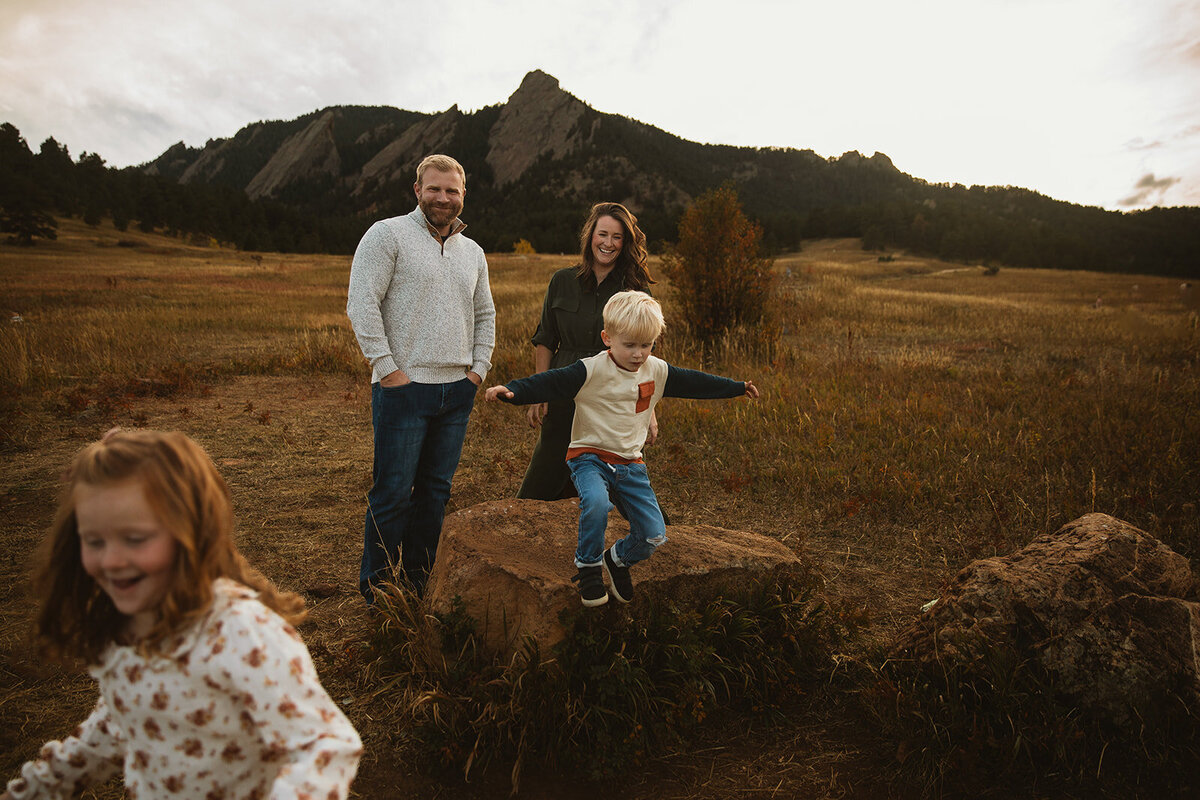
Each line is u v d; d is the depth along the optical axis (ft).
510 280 119.34
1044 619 8.50
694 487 17.52
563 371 7.91
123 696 3.82
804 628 9.61
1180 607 8.55
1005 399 25.91
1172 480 16.47
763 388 27.22
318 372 33.04
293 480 17.69
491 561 8.90
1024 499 15.94
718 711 8.89
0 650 9.59
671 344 39.17
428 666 8.55
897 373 31.27
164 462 3.47
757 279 40.91
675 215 327.88
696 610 9.32
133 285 98.43
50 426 22.03
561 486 12.22
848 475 17.53
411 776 7.64
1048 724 7.87
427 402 10.34
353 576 12.37
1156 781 7.67
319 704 3.77
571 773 7.80
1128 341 46.21
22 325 46.01
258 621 3.70
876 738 8.46
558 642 8.28
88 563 3.52
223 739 3.77
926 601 11.89
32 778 4.27
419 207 10.32
